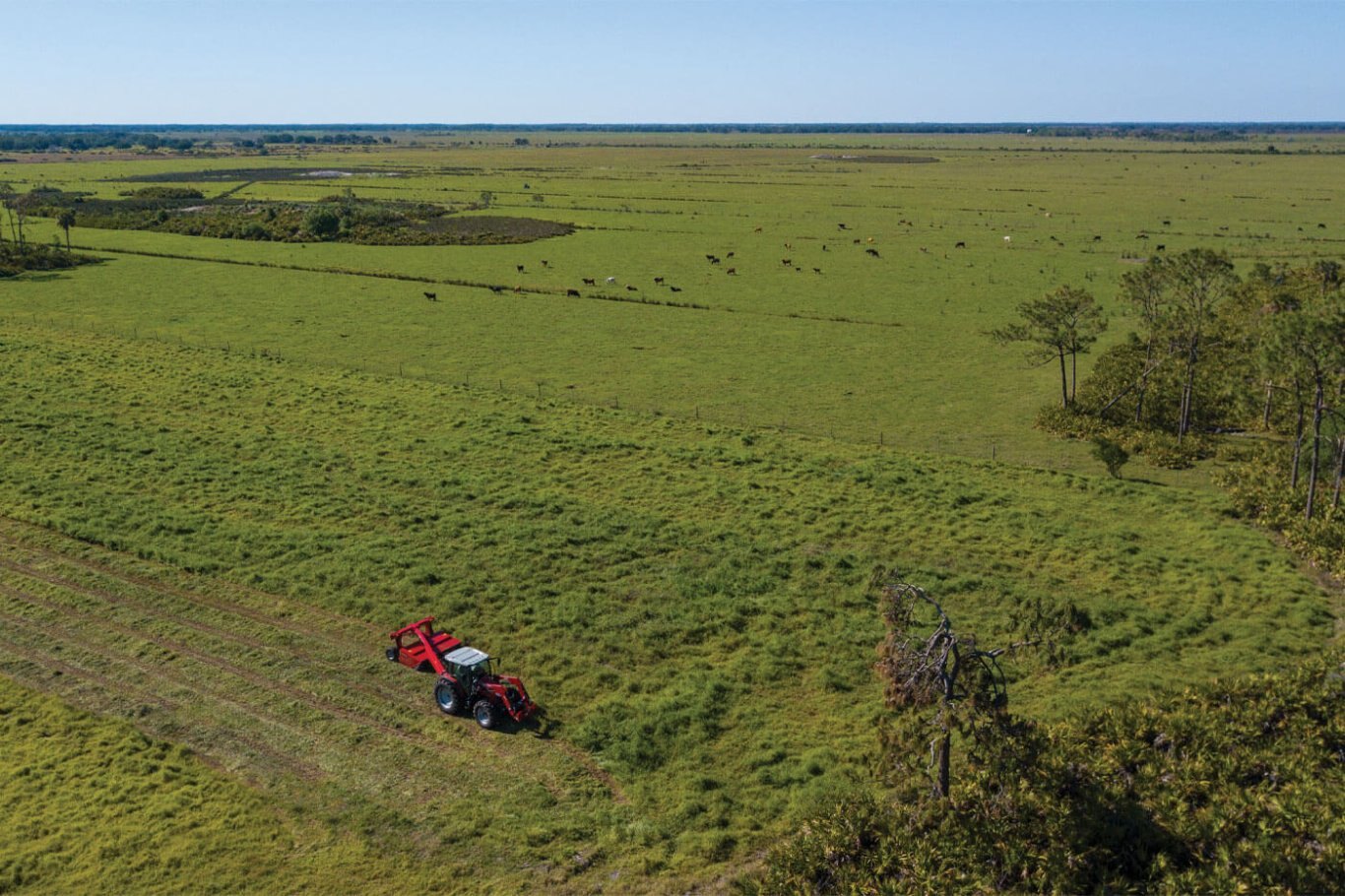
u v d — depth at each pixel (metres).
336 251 136.75
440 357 81.25
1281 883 23.58
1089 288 109.88
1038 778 26.56
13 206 174.25
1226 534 46.84
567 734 31.00
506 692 31.00
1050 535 46.66
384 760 29.42
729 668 35.16
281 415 63.94
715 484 52.81
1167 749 29.11
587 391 72.62
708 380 75.81
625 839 26.45
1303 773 27.22
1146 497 51.88
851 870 24.81
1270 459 55.22
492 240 145.12
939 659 25.33
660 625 37.91
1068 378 76.38
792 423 65.75
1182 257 64.38
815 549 45.06
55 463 53.91
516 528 46.41
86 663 34.56
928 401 71.00
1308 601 40.06
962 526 47.84
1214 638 37.38
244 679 33.56
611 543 45.22
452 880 24.80
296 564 42.12
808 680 34.38
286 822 26.77
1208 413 65.00
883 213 180.38
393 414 64.44
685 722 31.84
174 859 25.27
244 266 123.69
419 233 148.38
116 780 28.23
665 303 103.56
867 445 60.69
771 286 113.50
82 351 78.38
